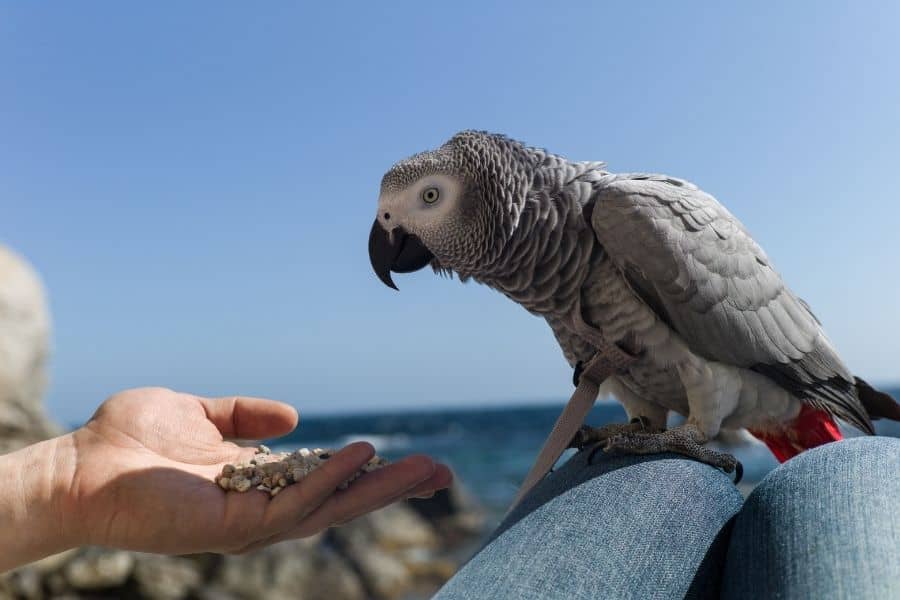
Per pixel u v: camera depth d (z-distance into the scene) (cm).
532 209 39
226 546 30
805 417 42
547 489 33
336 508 31
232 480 31
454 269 43
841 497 24
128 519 30
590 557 26
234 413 38
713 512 28
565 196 39
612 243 37
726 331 39
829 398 42
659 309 38
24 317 166
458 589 25
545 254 39
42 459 31
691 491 29
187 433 35
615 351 39
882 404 46
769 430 43
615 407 677
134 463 31
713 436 39
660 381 40
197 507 30
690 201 39
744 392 40
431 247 43
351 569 121
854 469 25
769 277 41
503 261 40
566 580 25
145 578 99
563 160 42
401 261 45
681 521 28
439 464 35
